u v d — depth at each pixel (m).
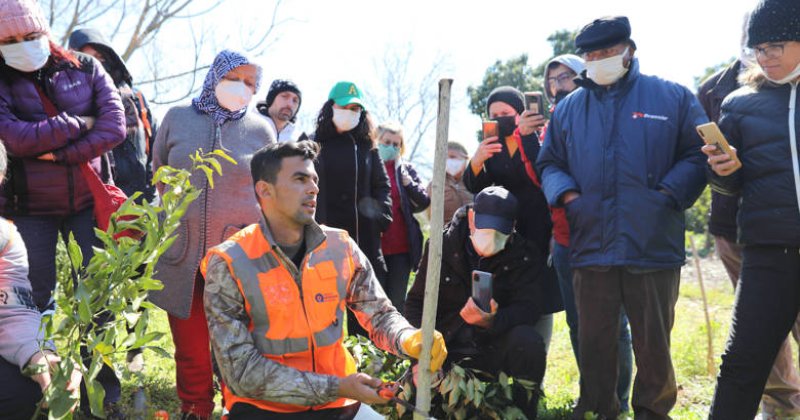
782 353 4.68
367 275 3.41
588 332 4.32
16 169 4.07
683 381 5.99
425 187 6.42
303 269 3.17
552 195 4.34
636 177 4.15
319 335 3.17
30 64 4.06
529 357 4.27
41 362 3.21
